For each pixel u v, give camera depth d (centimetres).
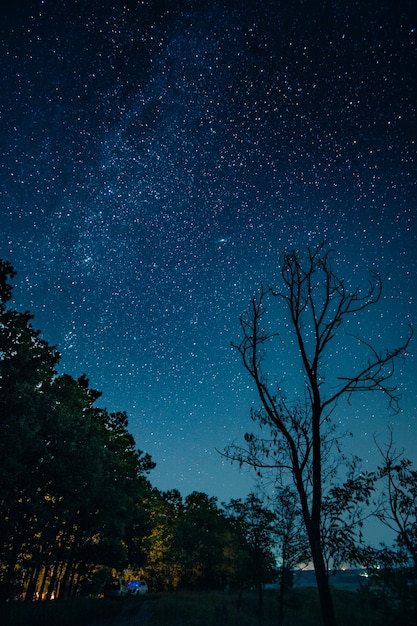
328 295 1141
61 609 2114
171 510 5000
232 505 1978
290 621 2405
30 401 1848
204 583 4528
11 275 1852
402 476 893
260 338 1184
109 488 2814
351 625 1289
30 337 2033
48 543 2197
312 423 1055
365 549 844
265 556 1986
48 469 2067
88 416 2745
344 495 937
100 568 3362
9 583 2136
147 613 2478
